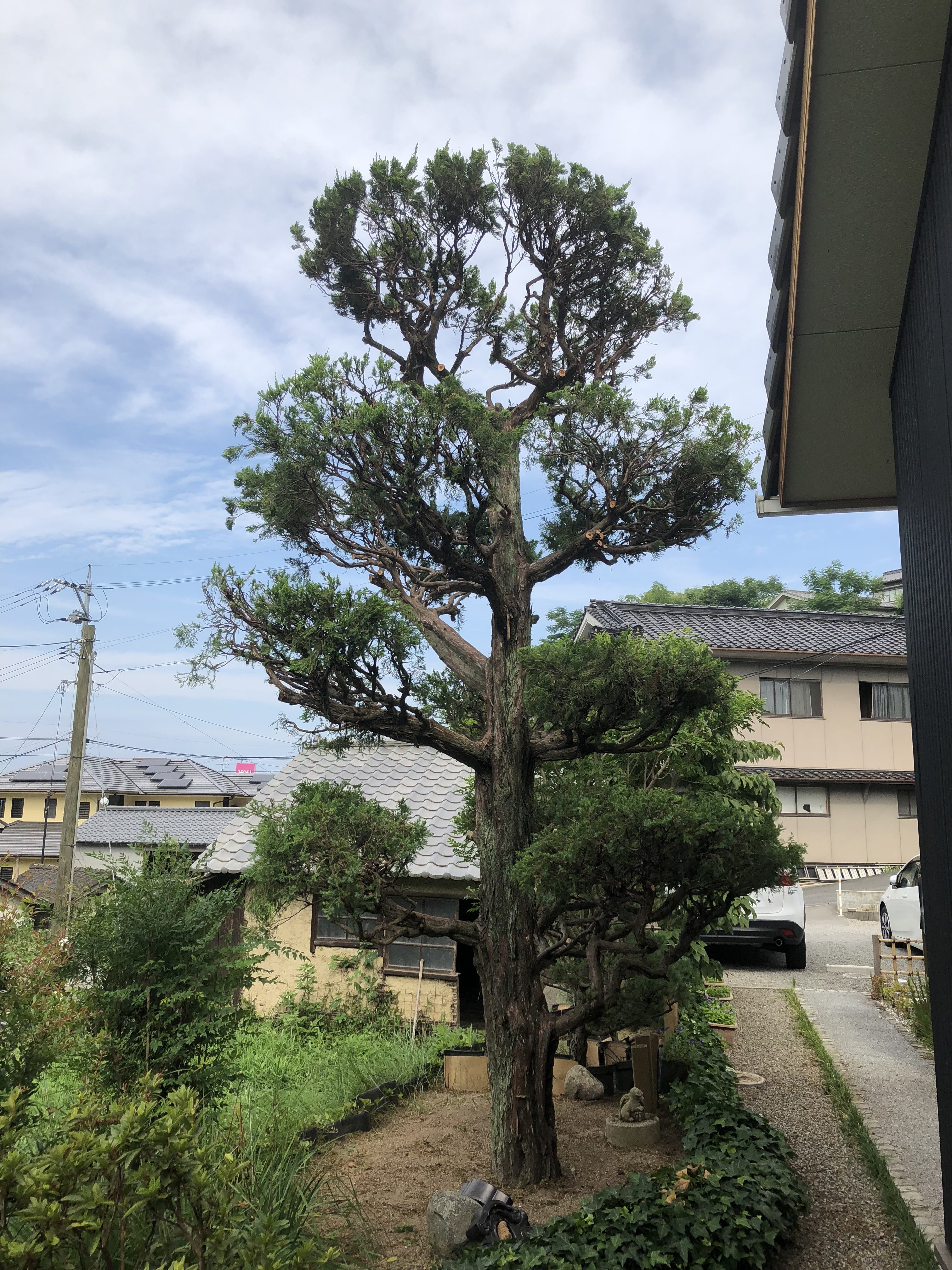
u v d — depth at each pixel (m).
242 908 11.52
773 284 5.14
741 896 5.63
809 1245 4.81
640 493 6.25
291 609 5.20
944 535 4.05
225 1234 3.03
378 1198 5.38
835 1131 6.58
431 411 5.33
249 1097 7.38
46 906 6.50
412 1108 7.30
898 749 21.78
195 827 30.45
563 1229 4.42
